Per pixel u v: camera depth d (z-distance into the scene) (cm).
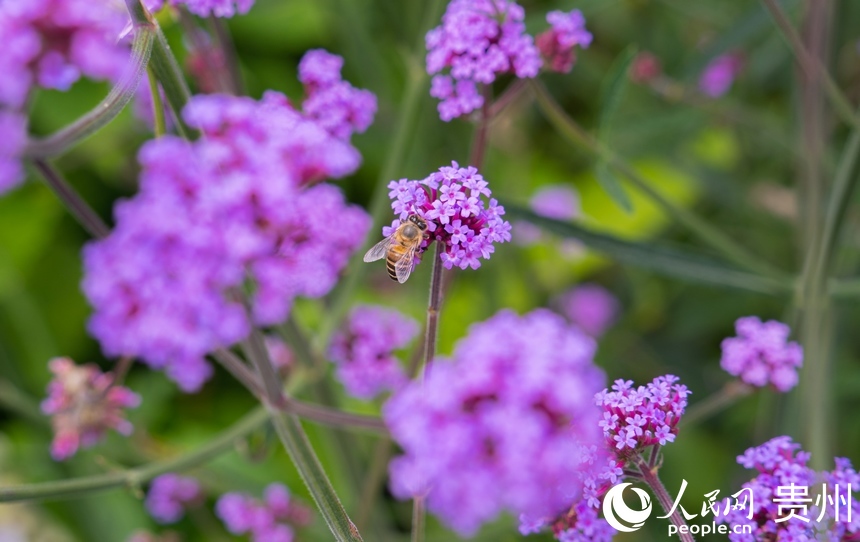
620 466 45
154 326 55
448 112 51
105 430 58
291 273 54
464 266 44
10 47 56
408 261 51
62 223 85
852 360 72
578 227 57
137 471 54
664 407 45
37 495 51
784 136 69
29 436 77
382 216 59
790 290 58
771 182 82
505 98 53
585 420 44
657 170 87
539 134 90
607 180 55
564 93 86
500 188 83
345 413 53
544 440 44
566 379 44
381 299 79
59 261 84
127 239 55
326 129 54
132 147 83
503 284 78
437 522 71
